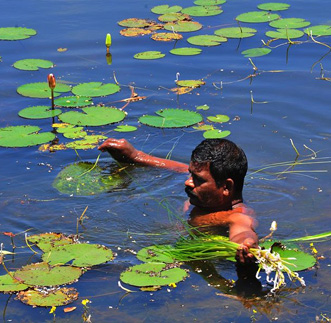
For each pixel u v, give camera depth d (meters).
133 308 5.81
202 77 11.13
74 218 7.27
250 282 6.20
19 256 6.59
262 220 7.15
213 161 7.07
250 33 13.01
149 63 11.71
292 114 9.79
